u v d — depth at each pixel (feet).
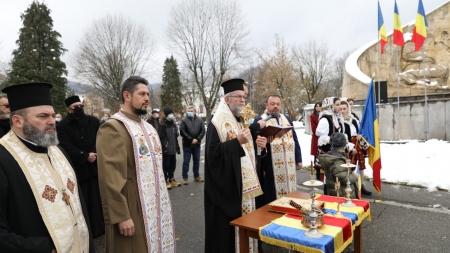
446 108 37.27
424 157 28.53
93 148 15.11
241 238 8.96
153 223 8.93
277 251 12.73
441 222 14.92
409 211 16.56
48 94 6.61
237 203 10.13
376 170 18.79
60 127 14.38
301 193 11.55
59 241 6.04
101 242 14.48
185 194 21.77
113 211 8.06
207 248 10.68
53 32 103.30
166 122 23.62
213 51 100.37
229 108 11.30
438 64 45.03
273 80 112.06
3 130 13.66
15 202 5.86
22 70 95.61
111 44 94.32
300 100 123.13
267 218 9.14
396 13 38.29
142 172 8.82
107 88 96.94
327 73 129.59
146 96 9.34
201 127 25.38
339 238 7.70
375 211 16.83
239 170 10.02
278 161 14.38
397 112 39.78
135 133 8.92
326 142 15.66
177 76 156.97
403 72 45.57
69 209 6.48
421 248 12.46
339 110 16.52
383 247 12.66
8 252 5.34
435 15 46.91
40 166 6.31
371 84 18.79
